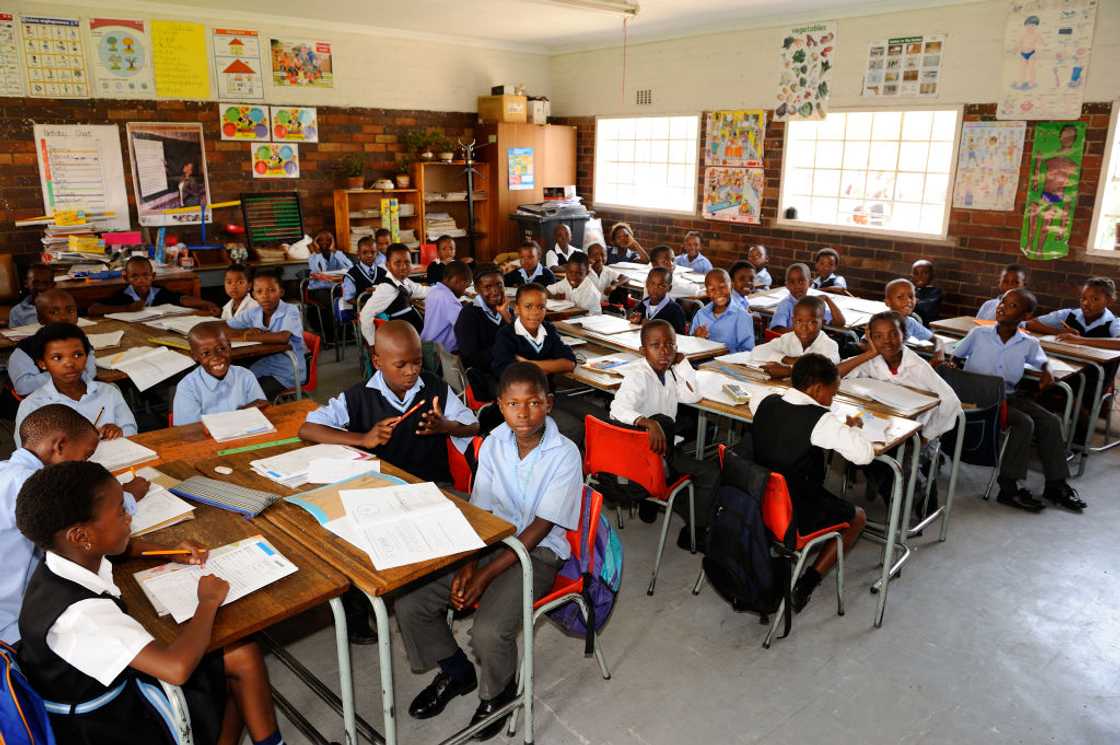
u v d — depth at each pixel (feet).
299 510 6.03
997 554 10.39
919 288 18.86
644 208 26.96
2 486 5.89
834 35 20.72
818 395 8.38
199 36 21.74
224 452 7.36
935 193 20.44
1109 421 14.66
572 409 11.42
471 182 26.86
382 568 5.15
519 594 6.41
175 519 5.84
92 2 19.94
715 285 14.26
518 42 28.07
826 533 8.24
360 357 18.26
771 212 23.09
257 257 23.07
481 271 13.37
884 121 21.01
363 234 25.11
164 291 15.88
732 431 12.69
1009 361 12.42
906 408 9.61
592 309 17.03
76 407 8.56
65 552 4.55
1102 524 11.30
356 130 25.31
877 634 8.57
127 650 4.30
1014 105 17.61
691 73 24.59
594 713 7.25
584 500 6.88
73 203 20.57
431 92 26.73
